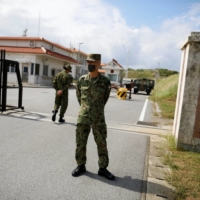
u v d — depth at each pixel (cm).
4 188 248
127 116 800
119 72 4384
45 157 348
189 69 387
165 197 247
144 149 417
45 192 245
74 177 286
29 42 2638
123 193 254
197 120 393
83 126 284
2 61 655
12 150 370
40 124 568
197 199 242
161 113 936
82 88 284
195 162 346
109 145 432
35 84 2353
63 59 2823
